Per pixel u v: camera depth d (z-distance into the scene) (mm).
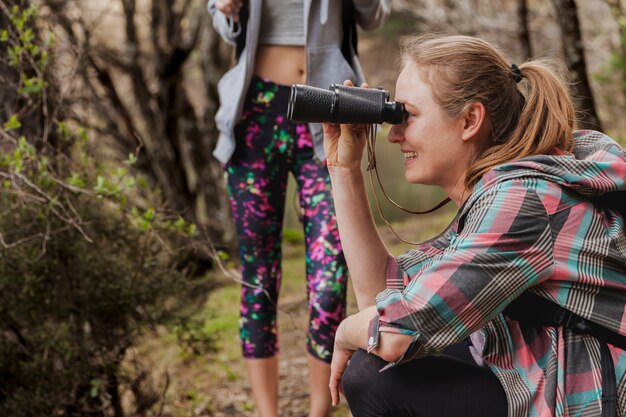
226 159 2865
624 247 1637
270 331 2895
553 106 1715
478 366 1763
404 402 1796
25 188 2812
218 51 6855
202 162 6895
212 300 5168
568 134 1713
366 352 1805
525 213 1575
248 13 2842
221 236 6746
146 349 3389
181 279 3055
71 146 3084
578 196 1606
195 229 3082
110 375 2939
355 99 1755
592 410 1579
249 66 2771
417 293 1604
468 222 1641
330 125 1907
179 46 6551
